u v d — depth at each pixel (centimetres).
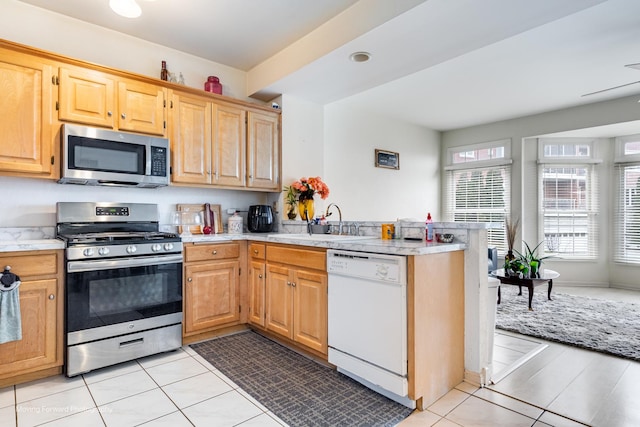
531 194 539
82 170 236
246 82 360
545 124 508
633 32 281
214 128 305
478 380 208
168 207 311
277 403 187
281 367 232
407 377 180
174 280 257
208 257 279
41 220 253
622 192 507
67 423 167
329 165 441
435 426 168
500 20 219
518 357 250
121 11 210
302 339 243
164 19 264
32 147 224
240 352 257
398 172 540
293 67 299
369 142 495
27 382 207
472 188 590
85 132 237
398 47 255
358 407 184
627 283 501
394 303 183
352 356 206
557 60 334
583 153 529
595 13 253
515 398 194
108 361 226
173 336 256
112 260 228
